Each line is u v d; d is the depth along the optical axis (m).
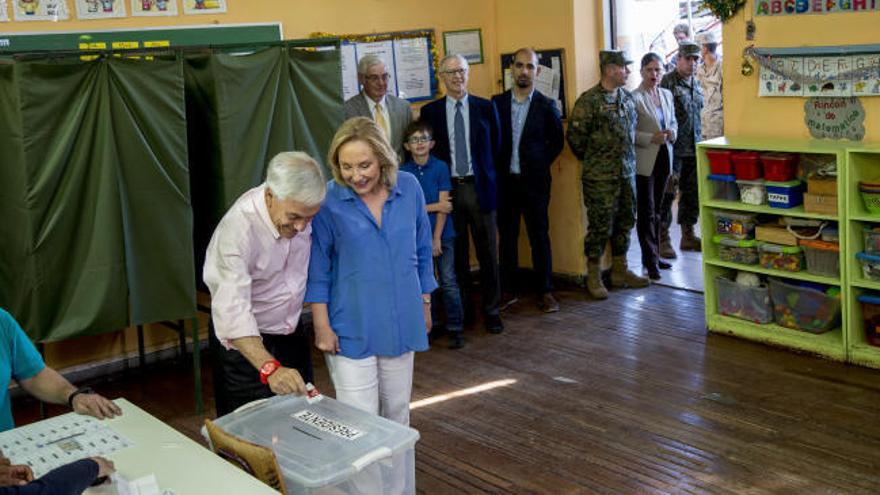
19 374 2.61
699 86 6.61
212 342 3.21
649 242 6.24
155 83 4.19
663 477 3.61
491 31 6.55
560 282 6.42
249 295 2.77
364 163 2.93
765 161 4.88
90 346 5.12
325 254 3.06
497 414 4.33
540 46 6.25
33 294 4.11
